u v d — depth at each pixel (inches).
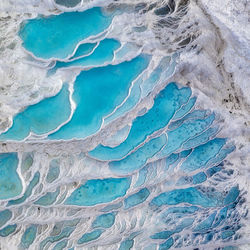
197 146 1850.4
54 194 1616.6
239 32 1669.5
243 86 1802.4
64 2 1364.4
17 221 1594.5
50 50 1350.9
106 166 1652.3
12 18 1365.7
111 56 1437.0
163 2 1537.9
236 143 1915.6
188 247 2068.2
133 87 1494.8
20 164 1464.1
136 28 1488.7
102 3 1417.3
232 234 2123.5
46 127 1365.7
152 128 1625.2
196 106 1708.9
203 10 1633.9
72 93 1408.7
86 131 1433.3
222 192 1977.1
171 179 1887.3
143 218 1902.1
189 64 1641.2
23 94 1342.3
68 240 1782.7
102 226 1820.9
